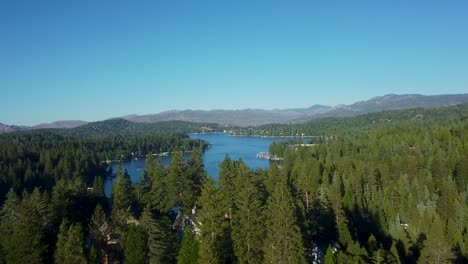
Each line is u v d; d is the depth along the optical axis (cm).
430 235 7969
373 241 7119
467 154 13138
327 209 8344
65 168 18600
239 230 6719
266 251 6138
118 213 8500
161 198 10100
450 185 10462
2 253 7062
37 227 6812
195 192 9944
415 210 9569
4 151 19962
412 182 11888
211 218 6769
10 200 8306
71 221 8056
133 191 10425
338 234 8150
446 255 6856
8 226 7681
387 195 10994
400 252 7825
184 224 9088
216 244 6619
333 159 17388
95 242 7456
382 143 18738
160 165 11544
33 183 17225
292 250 5847
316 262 6894
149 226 7088
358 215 9362
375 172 12825
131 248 6725
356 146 19788
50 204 8125
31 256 6612
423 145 16588
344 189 11188
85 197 9912
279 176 9531
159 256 6812
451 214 9619
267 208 6719
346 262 5944
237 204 7019
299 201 6962
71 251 6425
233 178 8831
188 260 6475
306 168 14125
